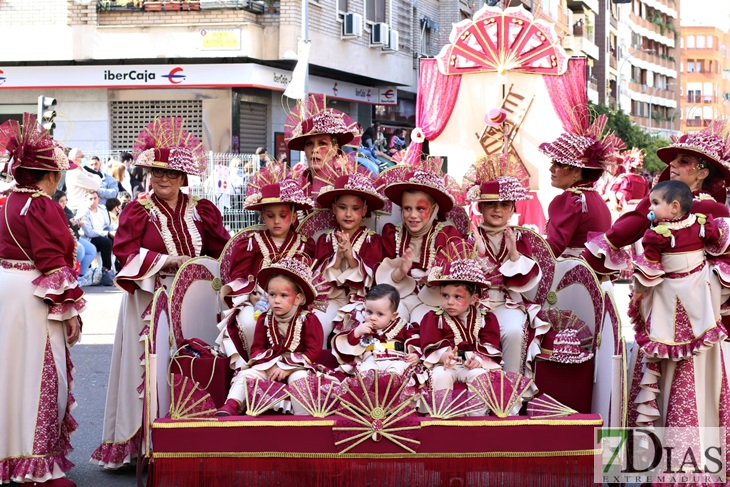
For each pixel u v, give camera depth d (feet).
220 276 22.30
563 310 21.54
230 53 77.51
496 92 55.67
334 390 18.78
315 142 23.77
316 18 85.61
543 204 54.90
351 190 21.65
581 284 21.54
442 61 56.54
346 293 22.30
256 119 83.97
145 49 77.82
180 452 17.93
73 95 80.02
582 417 18.10
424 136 57.47
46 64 79.36
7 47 78.23
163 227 22.30
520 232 22.29
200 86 78.64
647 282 19.01
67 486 20.80
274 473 18.01
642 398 19.57
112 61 79.77
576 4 189.67
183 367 20.01
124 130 80.48
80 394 29.45
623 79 291.17
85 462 23.11
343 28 91.09
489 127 55.57
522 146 55.42
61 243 20.66
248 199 21.91
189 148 22.86
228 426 17.92
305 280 19.62
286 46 79.46
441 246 21.88
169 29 77.66
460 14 124.47
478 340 20.21
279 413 19.12
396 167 23.03
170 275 22.20
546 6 147.74
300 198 21.52
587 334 21.09
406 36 109.40
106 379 31.37
